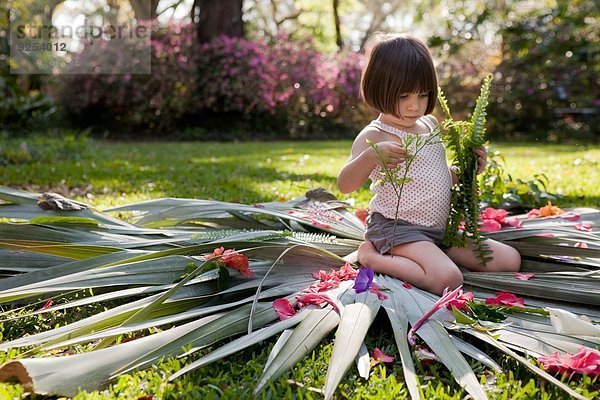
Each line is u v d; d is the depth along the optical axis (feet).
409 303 6.47
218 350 5.37
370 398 4.98
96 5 58.39
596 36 37.47
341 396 5.11
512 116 38.81
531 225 9.01
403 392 5.15
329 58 44.70
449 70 39.91
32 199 8.92
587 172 17.90
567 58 37.60
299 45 44.06
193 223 9.35
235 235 7.64
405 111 7.59
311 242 7.88
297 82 41.75
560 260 7.93
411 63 7.36
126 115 41.83
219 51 40.55
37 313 6.37
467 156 7.75
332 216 9.23
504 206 11.67
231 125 42.27
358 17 90.74
